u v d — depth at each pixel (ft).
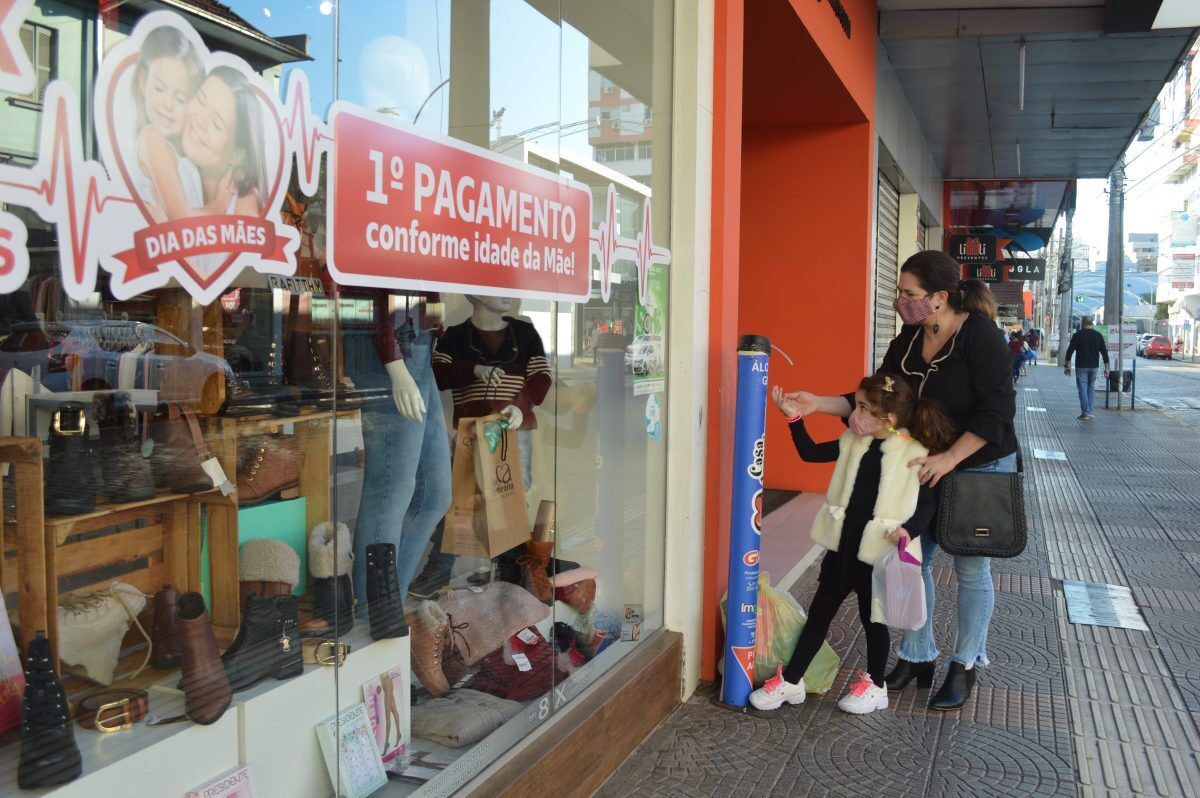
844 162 29.86
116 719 5.75
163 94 5.50
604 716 10.73
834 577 12.67
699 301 13.42
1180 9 27.89
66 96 4.92
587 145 11.16
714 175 13.74
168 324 5.81
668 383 13.41
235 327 6.42
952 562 21.88
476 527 9.60
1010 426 12.60
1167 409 67.72
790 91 25.54
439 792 8.20
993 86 38.47
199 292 5.96
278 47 6.36
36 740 5.33
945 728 12.60
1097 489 32.63
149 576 6.06
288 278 6.63
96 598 5.70
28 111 4.73
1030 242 74.79
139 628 5.95
